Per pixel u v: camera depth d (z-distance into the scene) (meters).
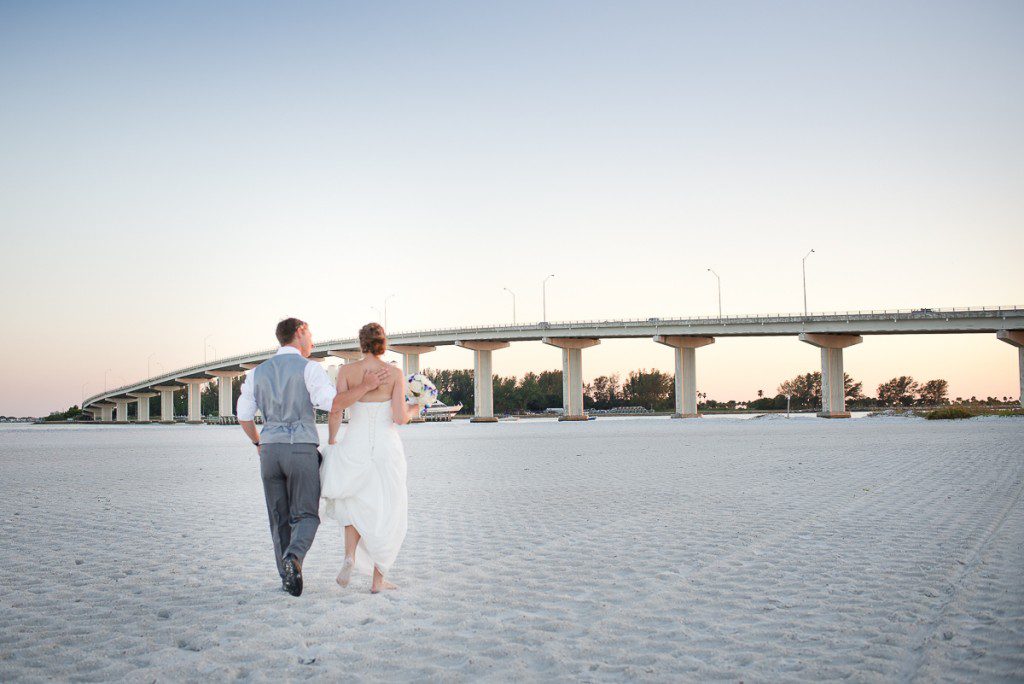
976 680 4.01
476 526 9.59
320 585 6.48
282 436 5.82
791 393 170.00
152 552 8.09
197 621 5.36
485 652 4.61
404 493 6.23
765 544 8.01
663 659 4.43
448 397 174.12
